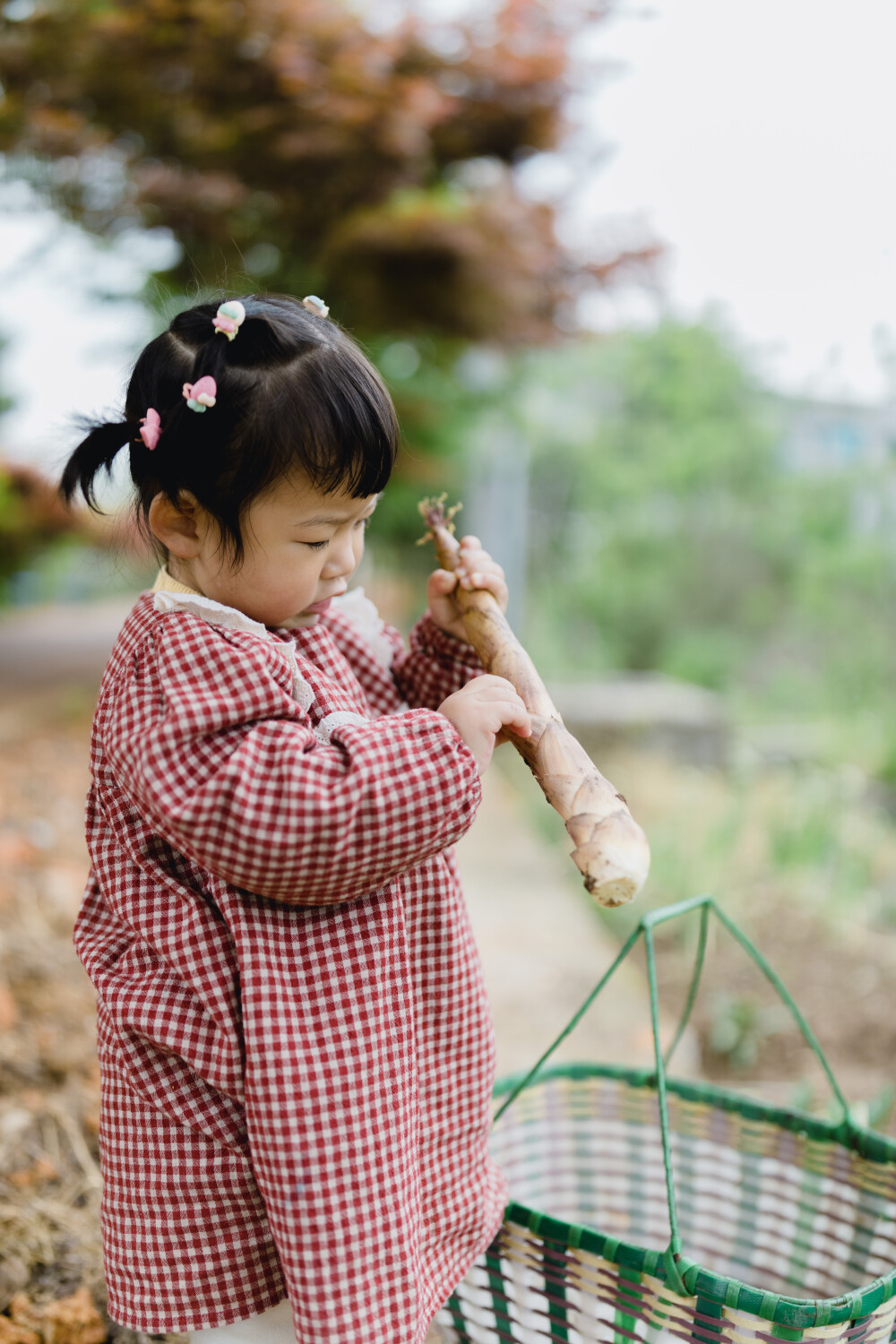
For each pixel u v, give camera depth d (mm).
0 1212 1784
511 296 6898
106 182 5863
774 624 9805
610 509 11445
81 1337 1538
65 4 5062
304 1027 1130
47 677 8234
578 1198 1734
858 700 7145
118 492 1378
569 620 11000
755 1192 1669
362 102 5641
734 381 11000
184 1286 1161
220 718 1098
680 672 9727
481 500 11133
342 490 1169
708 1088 1707
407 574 12703
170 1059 1175
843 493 9062
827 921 3910
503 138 6496
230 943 1156
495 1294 1355
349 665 1473
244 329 1165
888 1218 1531
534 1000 2979
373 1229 1120
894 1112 2596
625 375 11734
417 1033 1261
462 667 1507
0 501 11344
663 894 4082
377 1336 1104
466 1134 1309
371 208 6238
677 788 6059
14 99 5328
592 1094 1749
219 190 5902
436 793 1106
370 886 1128
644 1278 1224
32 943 2898
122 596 20141
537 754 1223
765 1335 1156
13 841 3750
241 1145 1162
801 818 4762
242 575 1192
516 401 9742
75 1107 2127
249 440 1119
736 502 10492
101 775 1231
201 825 1062
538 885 4078
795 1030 3061
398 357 8047
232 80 5434
